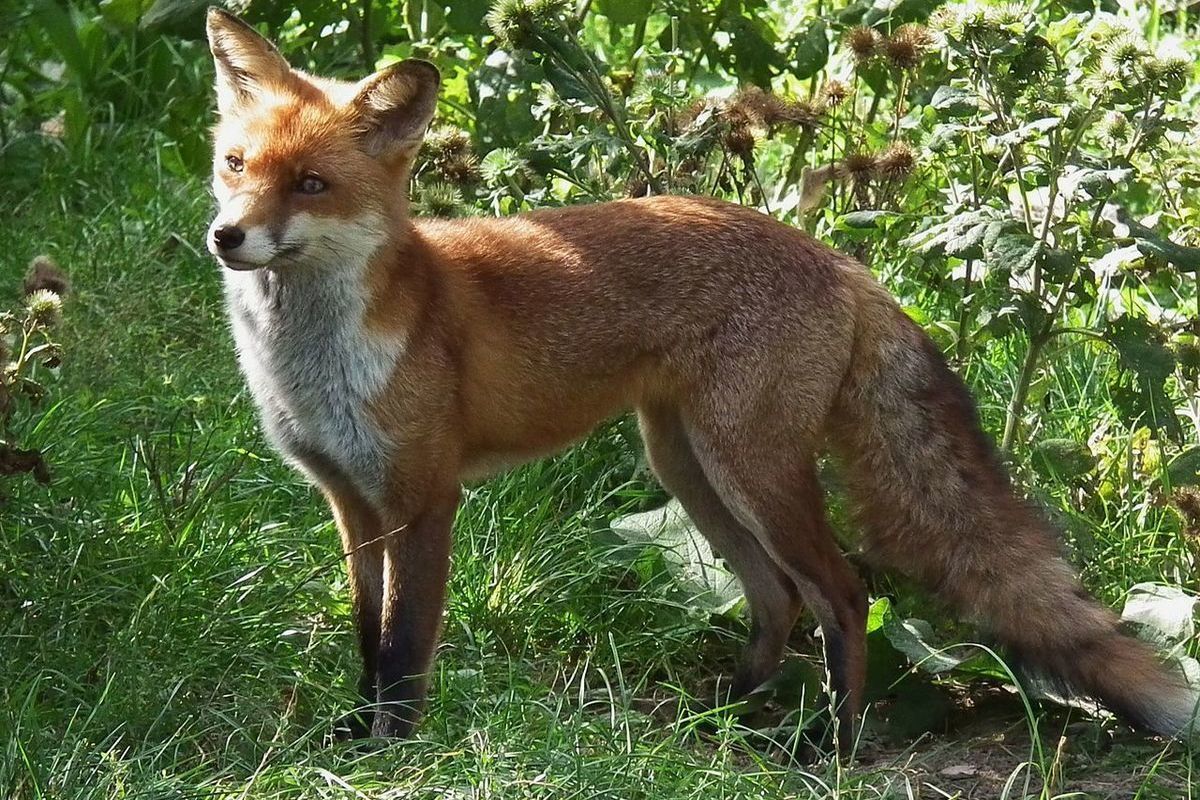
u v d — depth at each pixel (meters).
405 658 8.70
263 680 8.84
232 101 8.93
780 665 9.81
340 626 9.74
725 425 9.25
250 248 8.16
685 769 7.89
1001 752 9.18
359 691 9.15
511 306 9.18
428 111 8.72
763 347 9.14
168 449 10.88
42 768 7.63
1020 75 9.84
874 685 9.62
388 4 14.79
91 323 12.81
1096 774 8.87
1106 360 12.22
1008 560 9.23
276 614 9.26
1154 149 10.41
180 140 15.80
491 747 7.95
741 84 13.47
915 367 9.38
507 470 9.78
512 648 10.01
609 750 8.03
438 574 8.87
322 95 8.79
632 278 9.34
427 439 8.80
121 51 16.56
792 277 9.22
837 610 9.20
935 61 12.32
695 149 11.06
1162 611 9.68
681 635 10.12
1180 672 9.09
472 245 9.34
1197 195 11.31
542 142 11.09
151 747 8.06
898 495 9.40
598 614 10.23
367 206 8.56
